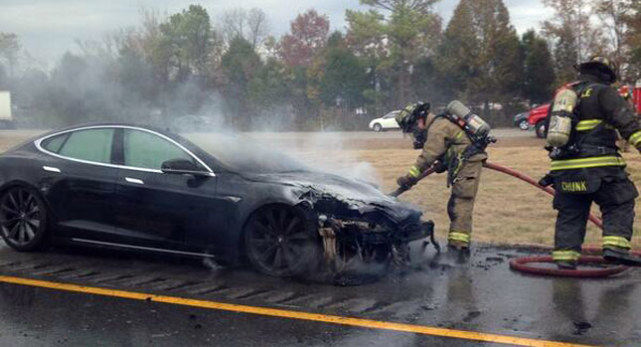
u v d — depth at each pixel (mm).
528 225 8055
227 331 4430
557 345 4137
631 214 5590
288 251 5668
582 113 5605
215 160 6004
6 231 6699
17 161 6652
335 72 46188
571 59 43438
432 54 46438
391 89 46844
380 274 5887
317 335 4348
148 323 4594
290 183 5754
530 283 5602
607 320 4621
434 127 6609
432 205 9500
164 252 6062
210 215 5840
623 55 36531
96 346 4160
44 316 4746
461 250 6516
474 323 4578
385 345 4168
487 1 43938
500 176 11734
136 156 6270
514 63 43562
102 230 6258
